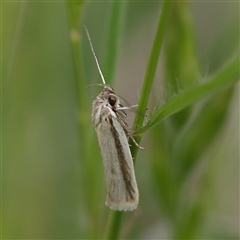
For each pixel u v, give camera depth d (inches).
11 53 5.4
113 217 5.1
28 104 5.8
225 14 6.1
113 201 5.2
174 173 5.5
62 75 6.0
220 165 5.7
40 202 5.9
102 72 5.5
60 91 6.1
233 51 5.6
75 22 5.3
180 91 4.9
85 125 5.5
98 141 5.3
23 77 5.7
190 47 5.4
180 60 5.4
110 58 5.4
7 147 5.6
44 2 5.8
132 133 5.0
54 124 6.1
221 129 5.5
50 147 6.1
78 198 6.2
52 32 5.9
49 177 6.1
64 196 6.1
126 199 5.2
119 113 5.3
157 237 6.2
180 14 5.4
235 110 5.9
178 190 5.6
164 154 5.5
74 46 5.3
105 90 5.3
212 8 6.2
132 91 6.3
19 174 5.8
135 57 6.3
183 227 5.6
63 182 6.2
